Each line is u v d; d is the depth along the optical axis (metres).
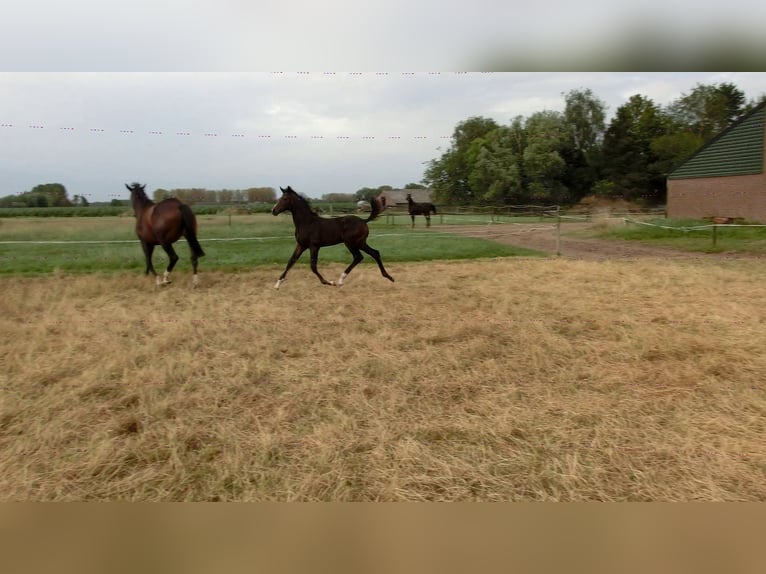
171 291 7.48
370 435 2.86
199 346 4.73
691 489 2.32
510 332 5.06
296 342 4.84
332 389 3.60
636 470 2.47
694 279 7.88
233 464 2.53
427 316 5.78
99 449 2.64
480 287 7.52
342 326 5.43
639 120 42.62
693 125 46.31
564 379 3.74
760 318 5.43
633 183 40.84
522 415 3.11
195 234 7.72
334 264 10.52
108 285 7.77
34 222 12.34
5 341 4.86
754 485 2.34
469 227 20.11
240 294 7.26
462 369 4.03
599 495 2.28
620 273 8.66
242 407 3.30
